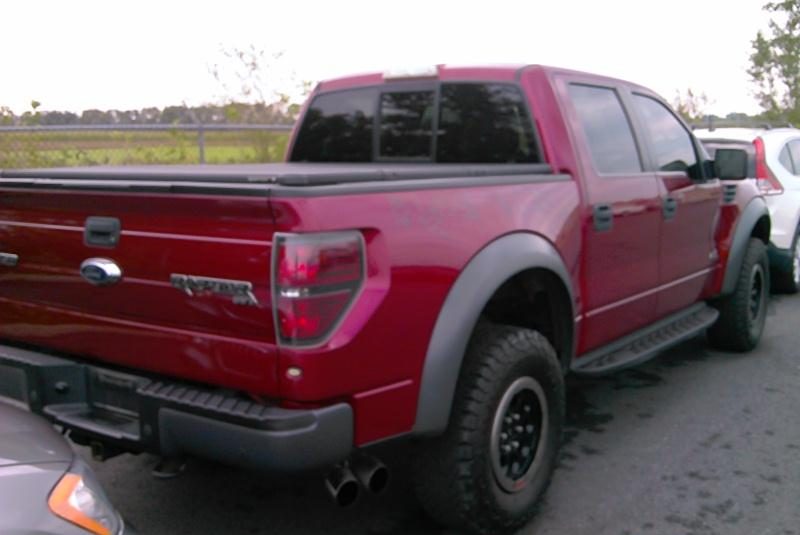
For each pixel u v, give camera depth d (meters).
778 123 19.36
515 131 4.71
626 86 5.36
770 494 4.56
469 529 3.84
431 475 3.74
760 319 7.22
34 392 3.78
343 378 3.16
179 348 3.37
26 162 10.27
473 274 3.65
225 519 4.23
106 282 3.53
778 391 6.23
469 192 3.75
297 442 3.09
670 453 5.10
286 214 3.02
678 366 6.83
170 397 3.30
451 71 5.02
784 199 9.12
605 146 4.94
